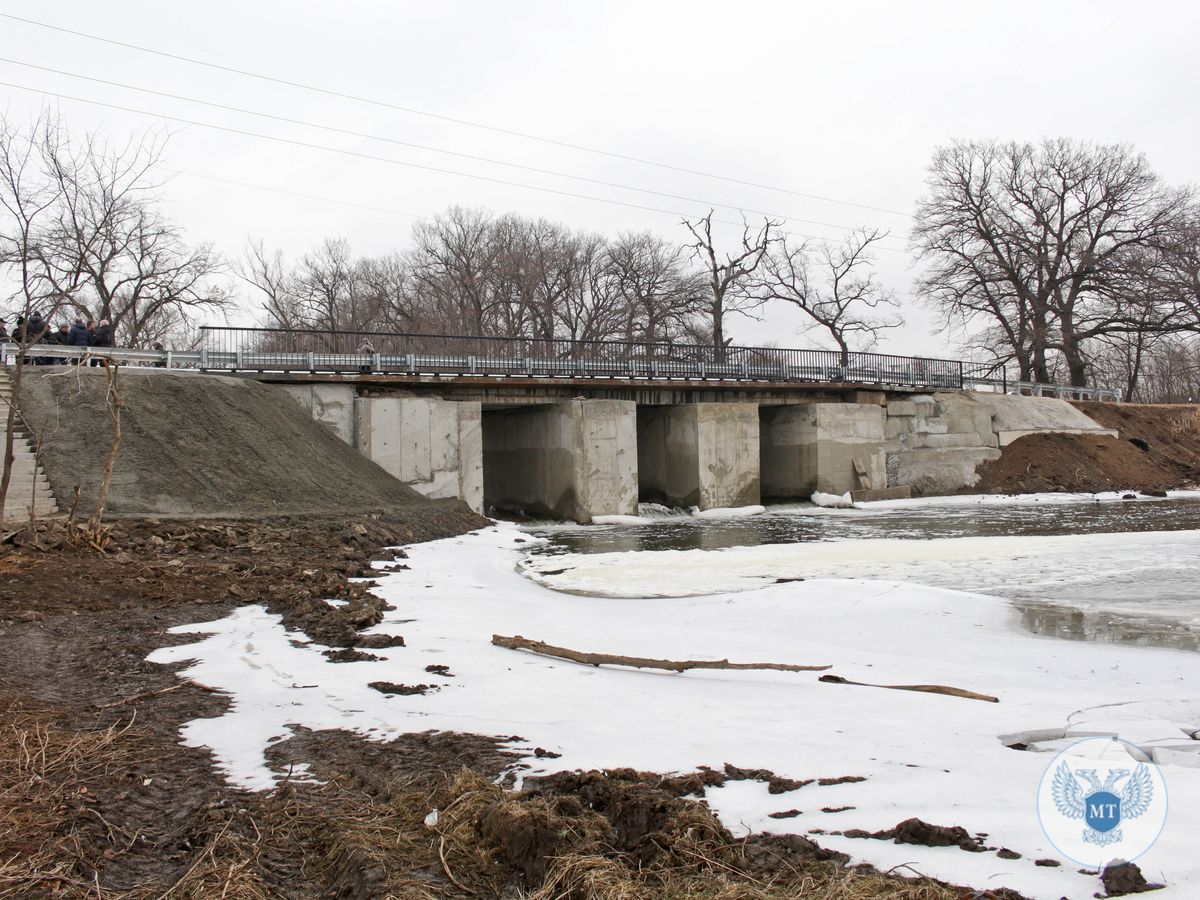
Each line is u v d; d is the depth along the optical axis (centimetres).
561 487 4047
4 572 1496
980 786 655
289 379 3306
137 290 4084
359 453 3325
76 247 3484
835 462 4809
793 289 6581
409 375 3553
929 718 866
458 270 7188
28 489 2138
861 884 497
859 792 645
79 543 1720
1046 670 1124
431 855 570
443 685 1002
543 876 532
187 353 3184
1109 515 3703
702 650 1241
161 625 1324
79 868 548
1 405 2358
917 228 6500
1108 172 6044
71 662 1101
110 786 690
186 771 729
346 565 1945
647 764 718
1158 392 10344
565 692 971
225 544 2011
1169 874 503
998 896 484
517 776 693
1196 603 1628
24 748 759
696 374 4447
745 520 3988
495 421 4669
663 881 518
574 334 7481
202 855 564
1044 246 6181
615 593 1830
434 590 1781
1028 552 2408
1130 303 5803
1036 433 5391
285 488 2652
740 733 804
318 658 1127
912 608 1412
